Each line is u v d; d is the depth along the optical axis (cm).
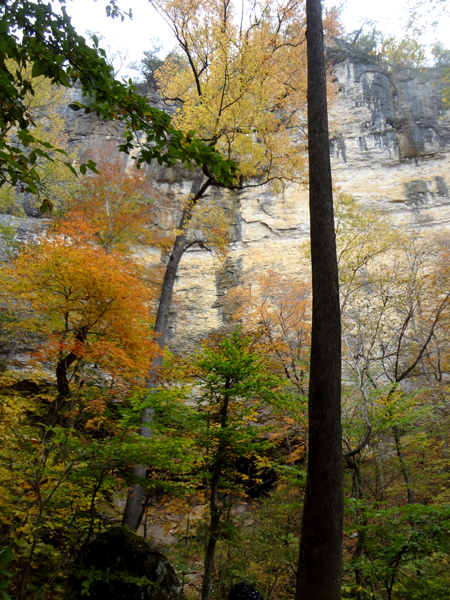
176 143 479
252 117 1273
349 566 672
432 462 1179
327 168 632
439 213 2561
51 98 2256
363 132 2986
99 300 914
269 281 1922
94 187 1559
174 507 1044
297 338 1580
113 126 3028
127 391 930
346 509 748
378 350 1468
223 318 2423
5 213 2227
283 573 1027
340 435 508
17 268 923
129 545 565
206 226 1485
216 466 791
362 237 1363
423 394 1277
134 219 1488
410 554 623
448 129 2856
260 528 1102
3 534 511
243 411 844
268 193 2864
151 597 532
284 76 1396
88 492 656
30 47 422
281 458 1383
